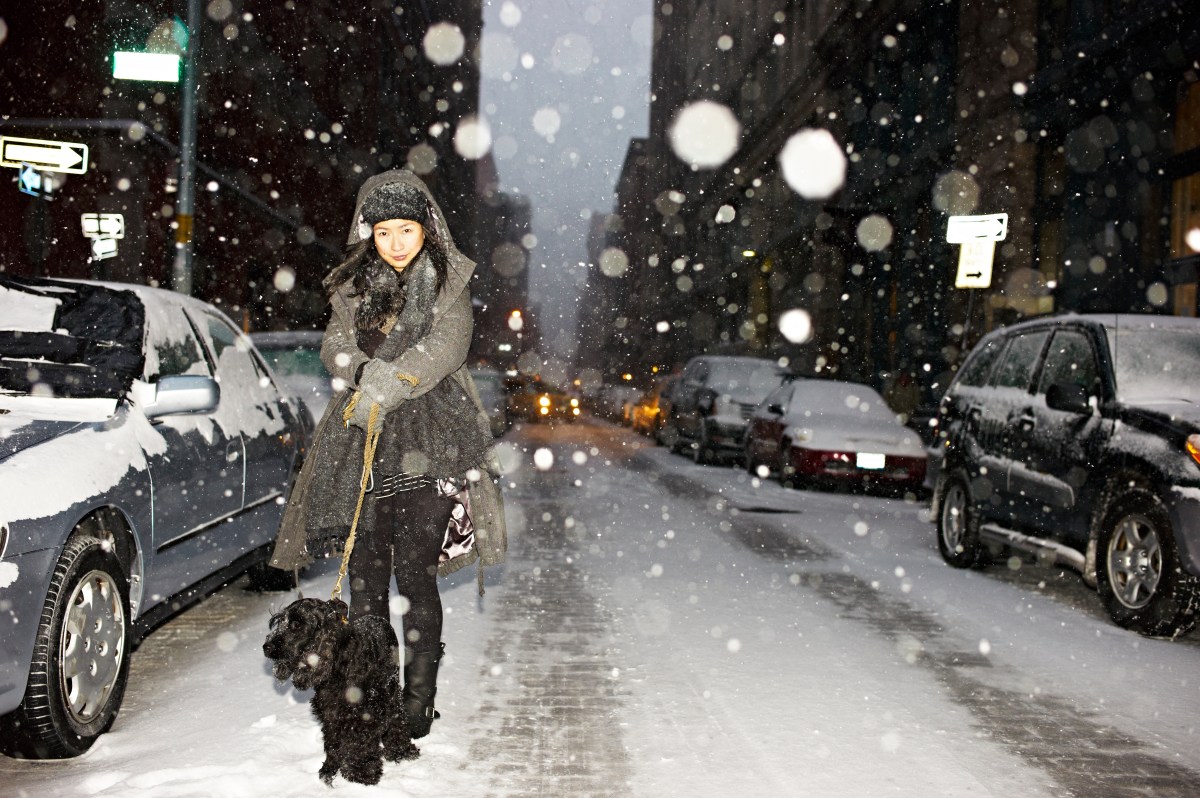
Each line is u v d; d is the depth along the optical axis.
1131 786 3.67
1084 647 5.79
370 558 3.65
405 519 3.62
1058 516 7.04
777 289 41.88
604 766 3.73
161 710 4.28
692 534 10.01
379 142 40.50
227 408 5.76
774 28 43.75
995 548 8.29
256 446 5.97
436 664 3.76
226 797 3.28
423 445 3.55
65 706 3.61
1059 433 7.14
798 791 3.54
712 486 15.09
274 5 25.61
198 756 3.66
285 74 26.72
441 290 3.59
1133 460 6.29
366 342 3.62
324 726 3.28
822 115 35.22
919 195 25.28
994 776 3.73
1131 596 6.32
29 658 3.43
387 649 3.32
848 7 30.23
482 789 3.47
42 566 3.49
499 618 6.16
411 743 3.66
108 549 3.93
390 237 3.55
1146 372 6.91
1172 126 14.45
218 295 21.44
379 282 3.58
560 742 3.98
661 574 7.75
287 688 4.59
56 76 17.25
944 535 8.80
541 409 40.59
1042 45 18.47
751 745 3.99
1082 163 16.03
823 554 8.98
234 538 5.57
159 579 4.52
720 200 56.22
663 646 5.53
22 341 4.62
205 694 4.51
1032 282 18.27
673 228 76.19
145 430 4.50
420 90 54.47
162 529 4.46
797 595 7.07
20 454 3.69
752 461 17.00
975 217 13.48
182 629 5.82
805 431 14.57
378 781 3.39
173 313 5.60
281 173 26.67
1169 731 4.31
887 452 14.20
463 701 4.48
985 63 20.81
